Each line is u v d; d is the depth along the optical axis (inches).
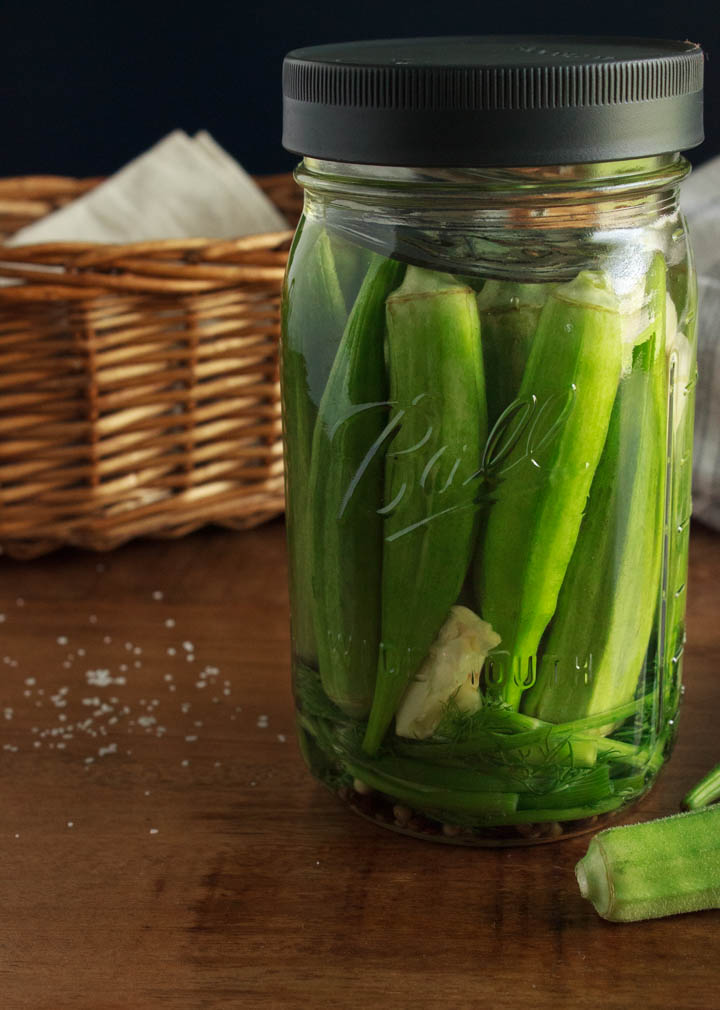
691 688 22.7
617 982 18.1
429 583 18.8
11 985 18.2
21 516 25.7
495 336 18.2
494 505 18.5
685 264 19.1
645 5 36.1
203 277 24.6
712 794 19.9
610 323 18.1
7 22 39.6
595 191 17.7
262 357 25.8
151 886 19.4
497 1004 17.9
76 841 20.1
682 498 19.9
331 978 18.2
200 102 39.9
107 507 26.0
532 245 18.0
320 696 19.8
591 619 18.8
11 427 24.9
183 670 23.5
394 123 17.4
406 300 18.2
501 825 19.6
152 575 26.1
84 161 40.9
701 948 18.5
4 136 40.9
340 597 19.2
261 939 18.7
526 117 17.2
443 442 18.5
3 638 24.3
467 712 19.0
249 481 26.7
